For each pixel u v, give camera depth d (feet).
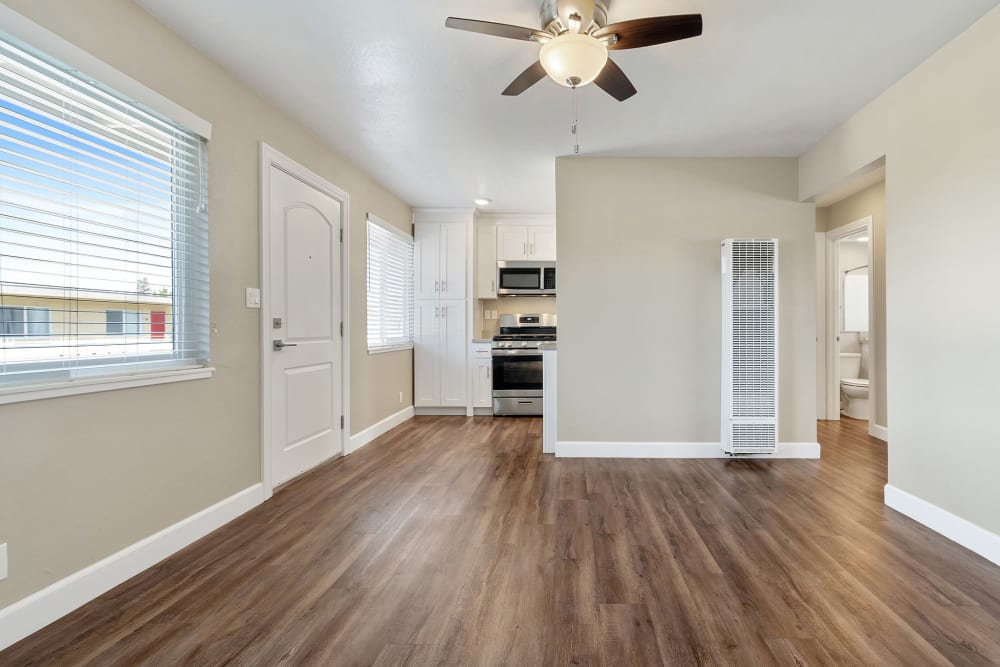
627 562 6.50
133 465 6.22
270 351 9.02
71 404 5.44
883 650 4.69
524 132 10.51
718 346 12.00
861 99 8.96
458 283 17.88
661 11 6.42
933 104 7.53
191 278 7.28
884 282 13.93
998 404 6.48
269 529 7.63
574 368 12.16
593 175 12.13
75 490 5.48
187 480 7.11
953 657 4.58
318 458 11.00
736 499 8.96
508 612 5.35
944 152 7.33
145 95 6.26
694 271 12.03
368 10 6.39
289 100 8.99
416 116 9.70
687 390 12.03
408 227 17.39
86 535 5.60
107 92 5.88
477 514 8.25
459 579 6.07
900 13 6.49
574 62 5.84
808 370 11.92
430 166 12.80
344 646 4.77
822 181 10.84
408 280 17.53
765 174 11.93
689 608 5.41
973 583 5.93
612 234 12.12
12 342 4.93
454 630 5.03
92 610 5.38
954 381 7.18
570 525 7.76
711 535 7.36
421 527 7.70
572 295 12.17
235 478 8.15
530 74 6.57
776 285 11.26
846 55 7.50
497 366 17.75
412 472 10.73
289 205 9.77
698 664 4.50
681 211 12.05
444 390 17.97
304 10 6.39
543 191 15.33
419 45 7.24
